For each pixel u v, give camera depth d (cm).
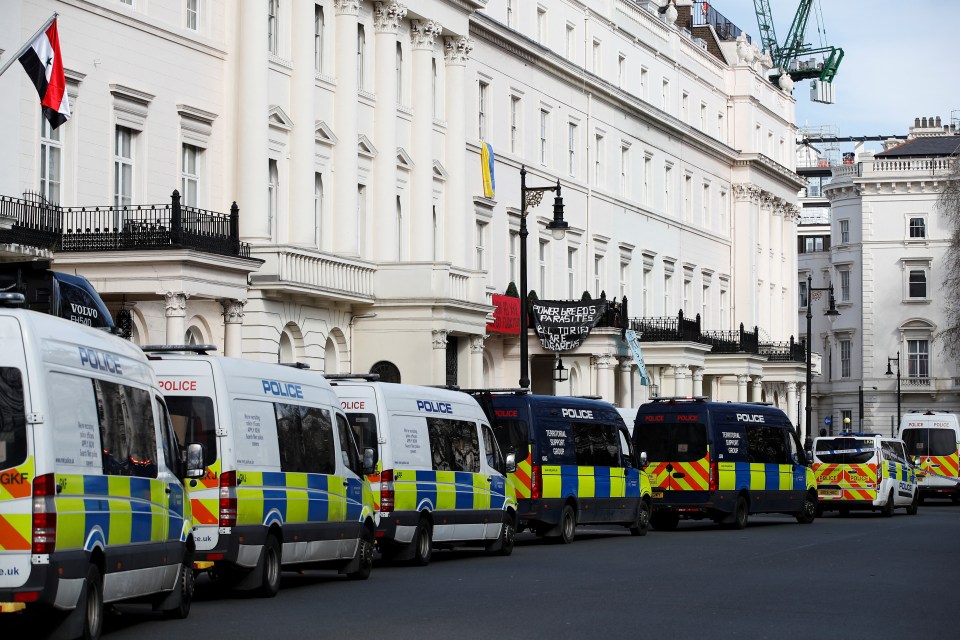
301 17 4922
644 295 8369
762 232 10319
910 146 12962
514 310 6488
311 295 4791
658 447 4519
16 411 1566
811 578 2738
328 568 2714
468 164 6244
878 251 12862
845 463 5538
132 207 4062
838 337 13188
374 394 2938
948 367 12662
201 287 4019
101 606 1733
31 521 1553
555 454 3794
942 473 6931
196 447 2030
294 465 2445
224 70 4700
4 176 3728
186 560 2086
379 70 5456
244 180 4644
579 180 7450
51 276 2819
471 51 6284
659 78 8644
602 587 2523
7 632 1661
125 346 1884
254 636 1819
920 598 2400
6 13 3744
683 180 9038
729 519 4534
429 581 2650
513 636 1839
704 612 2147
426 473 3045
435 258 5853
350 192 5169
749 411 4709
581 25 7538
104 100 4141
